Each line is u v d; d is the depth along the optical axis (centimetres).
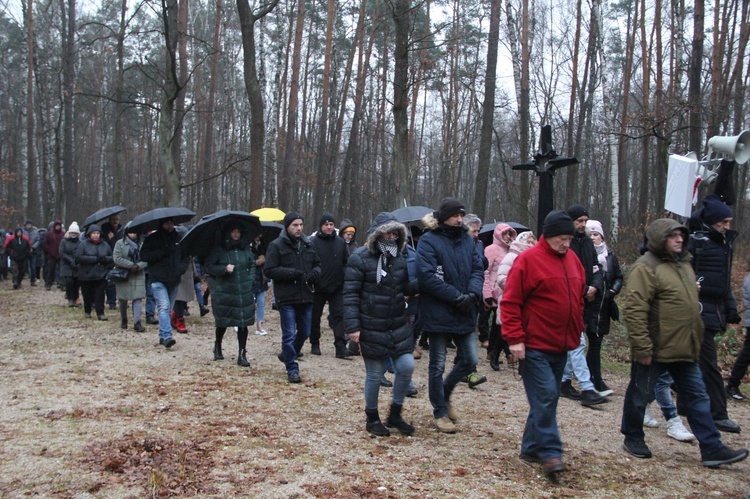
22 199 4081
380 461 494
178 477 447
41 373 762
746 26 1977
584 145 3122
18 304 1498
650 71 2523
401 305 557
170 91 1722
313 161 3778
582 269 507
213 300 843
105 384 712
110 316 1315
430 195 4453
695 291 514
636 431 536
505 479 466
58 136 2909
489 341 901
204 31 3794
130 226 943
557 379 493
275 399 673
